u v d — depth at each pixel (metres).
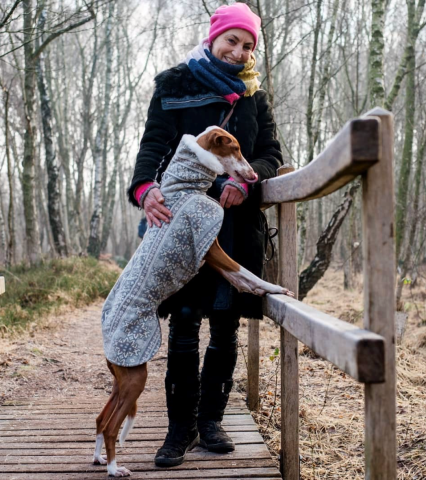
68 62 28.61
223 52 2.96
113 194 24.70
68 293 10.21
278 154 3.17
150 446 3.29
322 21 10.31
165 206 2.72
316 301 11.89
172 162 2.78
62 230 15.34
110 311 2.76
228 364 3.20
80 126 31.67
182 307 2.92
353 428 4.12
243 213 3.01
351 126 1.66
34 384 5.22
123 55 28.30
